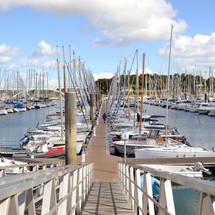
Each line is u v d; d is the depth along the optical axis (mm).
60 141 34594
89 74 77625
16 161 22328
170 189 3793
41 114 86875
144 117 50750
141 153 28656
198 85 103438
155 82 95438
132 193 10219
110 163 26188
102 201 11711
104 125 54000
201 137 47250
